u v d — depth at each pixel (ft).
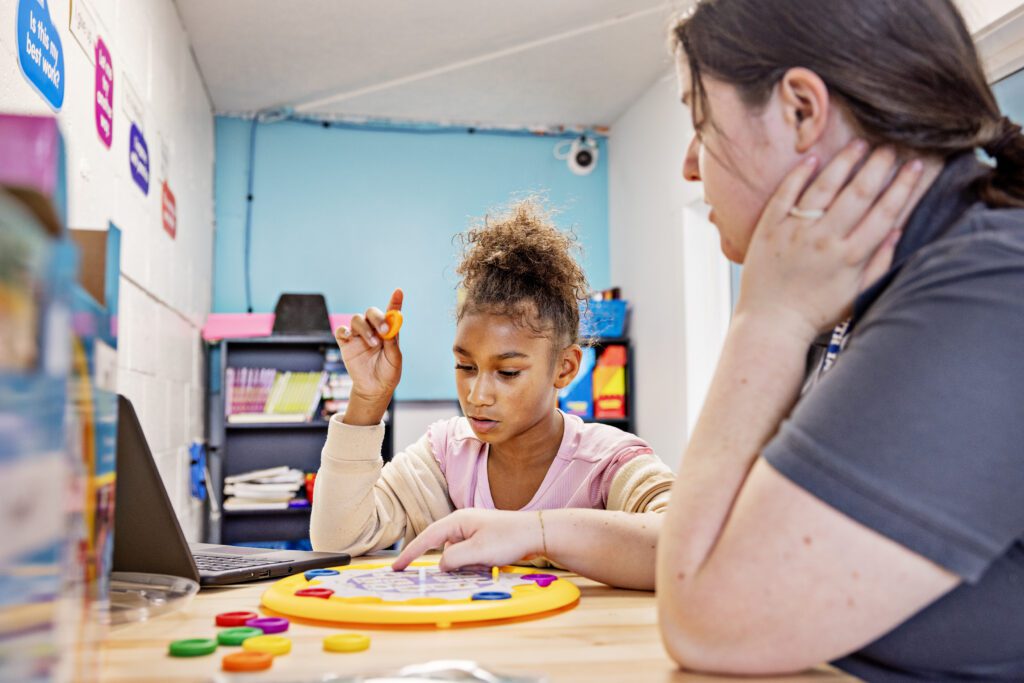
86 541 1.30
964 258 1.71
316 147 15.38
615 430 4.08
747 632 1.62
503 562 2.63
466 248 4.27
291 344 13.83
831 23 1.93
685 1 2.28
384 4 11.30
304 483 13.29
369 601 2.16
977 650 1.76
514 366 3.70
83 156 5.89
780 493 1.65
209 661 1.69
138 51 8.06
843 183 1.94
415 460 4.20
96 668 1.40
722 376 1.97
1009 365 1.60
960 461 1.57
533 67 13.50
